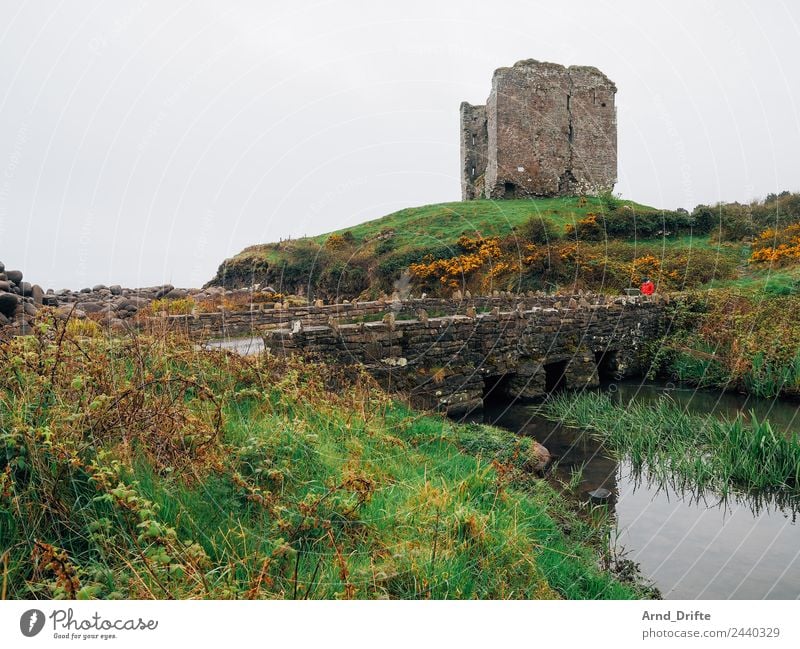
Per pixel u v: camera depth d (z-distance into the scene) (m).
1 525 3.42
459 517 4.84
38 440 3.91
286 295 23.78
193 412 5.55
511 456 8.19
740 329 16.36
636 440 10.18
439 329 12.19
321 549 4.20
